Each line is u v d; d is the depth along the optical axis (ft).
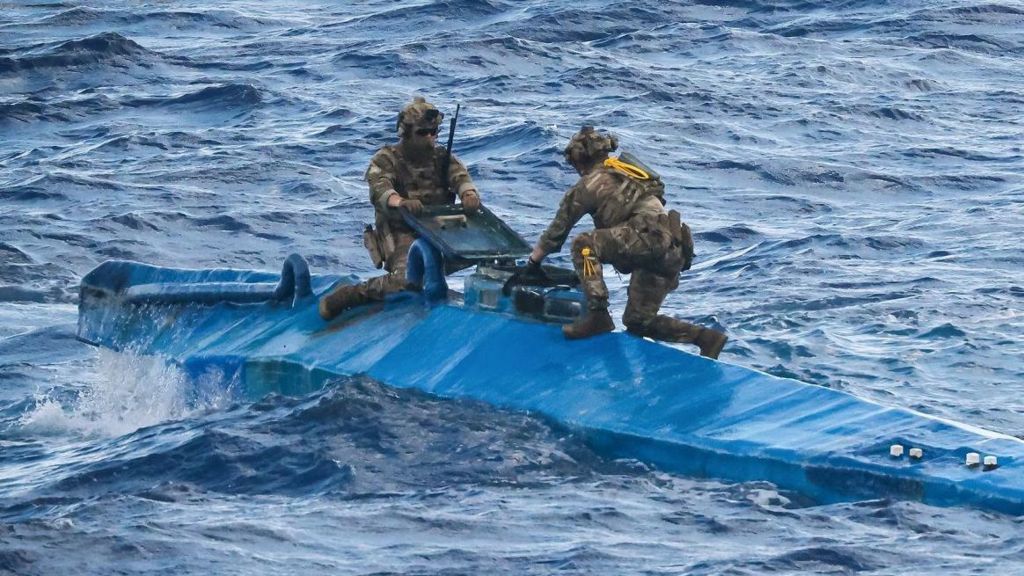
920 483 124.57
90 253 299.58
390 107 468.75
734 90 494.59
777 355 201.05
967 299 233.76
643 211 150.82
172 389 183.01
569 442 142.72
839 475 128.36
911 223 314.14
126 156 403.75
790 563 109.19
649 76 514.27
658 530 118.01
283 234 316.60
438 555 111.55
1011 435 166.30
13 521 123.65
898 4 650.84
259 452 139.44
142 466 139.33
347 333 171.22
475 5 650.02
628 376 148.15
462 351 158.92
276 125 444.55
